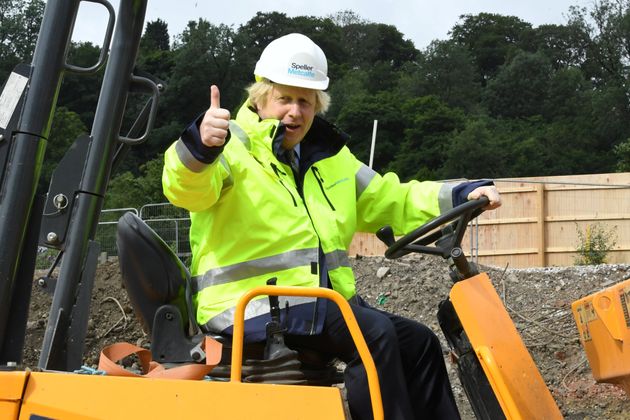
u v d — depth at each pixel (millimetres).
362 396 3525
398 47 91812
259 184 3660
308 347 3717
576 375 8727
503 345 3438
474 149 52125
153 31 80750
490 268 12070
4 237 3318
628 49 65000
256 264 3617
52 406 2988
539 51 69812
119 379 3018
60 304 3375
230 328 3557
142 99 10828
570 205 17766
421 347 3842
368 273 12141
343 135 4027
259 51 55500
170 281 3586
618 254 17281
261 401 3031
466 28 87500
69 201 3418
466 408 7832
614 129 57594
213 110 3236
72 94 23547
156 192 29844
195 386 3018
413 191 4215
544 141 57375
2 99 3393
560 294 11000
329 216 3850
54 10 3443
